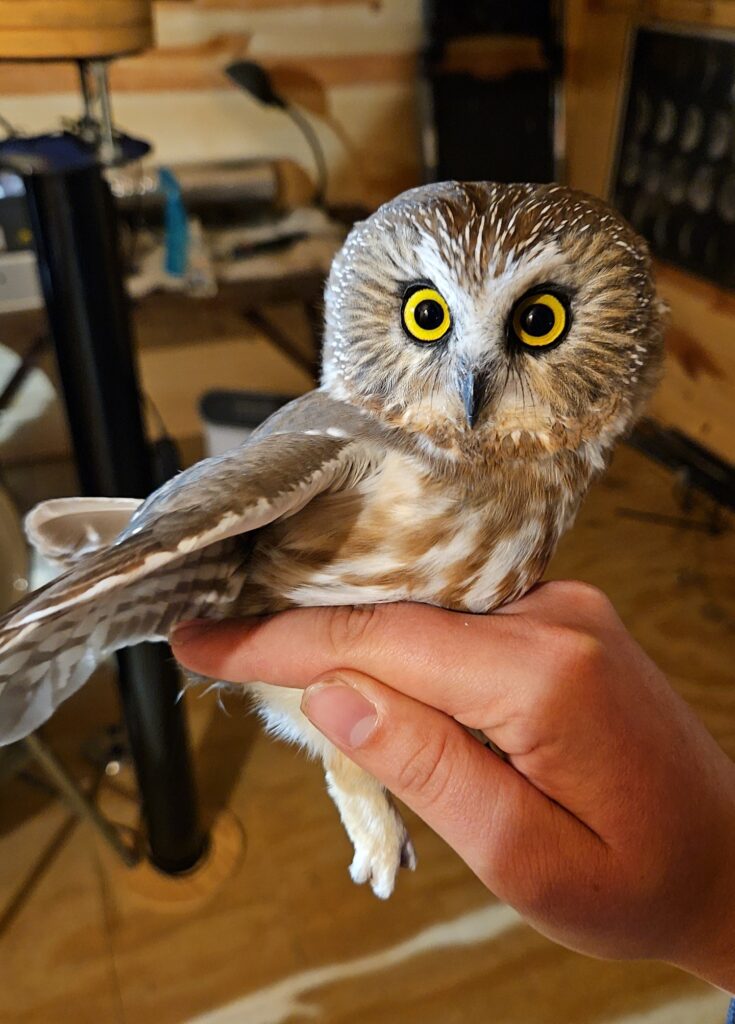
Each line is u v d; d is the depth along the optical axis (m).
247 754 0.45
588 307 0.18
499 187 0.19
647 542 0.60
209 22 0.57
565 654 0.18
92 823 0.40
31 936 0.38
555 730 0.17
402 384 0.19
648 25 0.59
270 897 0.39
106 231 0.26
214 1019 0.35
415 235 0.18
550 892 0.18
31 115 0.54
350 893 0.39
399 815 0.24
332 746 0.22
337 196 0.66
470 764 0.18
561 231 0.18
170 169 0.58
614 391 0.19
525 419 0.19
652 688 0.19
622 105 0.63
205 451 0.68
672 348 0.64
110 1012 0.35
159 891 0.39
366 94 0.63
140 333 0.66
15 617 0.13
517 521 0.19
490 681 0.17
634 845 0.18
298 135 0.63
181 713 0.36
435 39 0.61
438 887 0.39
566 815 0.18
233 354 0.69
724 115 0.54
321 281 0.52
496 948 0.37
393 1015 0.35
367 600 0.19
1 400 0.53
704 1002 0.35
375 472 0.18
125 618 0.17
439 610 0.19
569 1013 0.35
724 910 0.19
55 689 0.16
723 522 0.62
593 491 0.65
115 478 0.30
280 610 0.20
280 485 0.15
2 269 0.47
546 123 0.67
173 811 0.37
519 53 0.64
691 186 0.58
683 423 0.65
